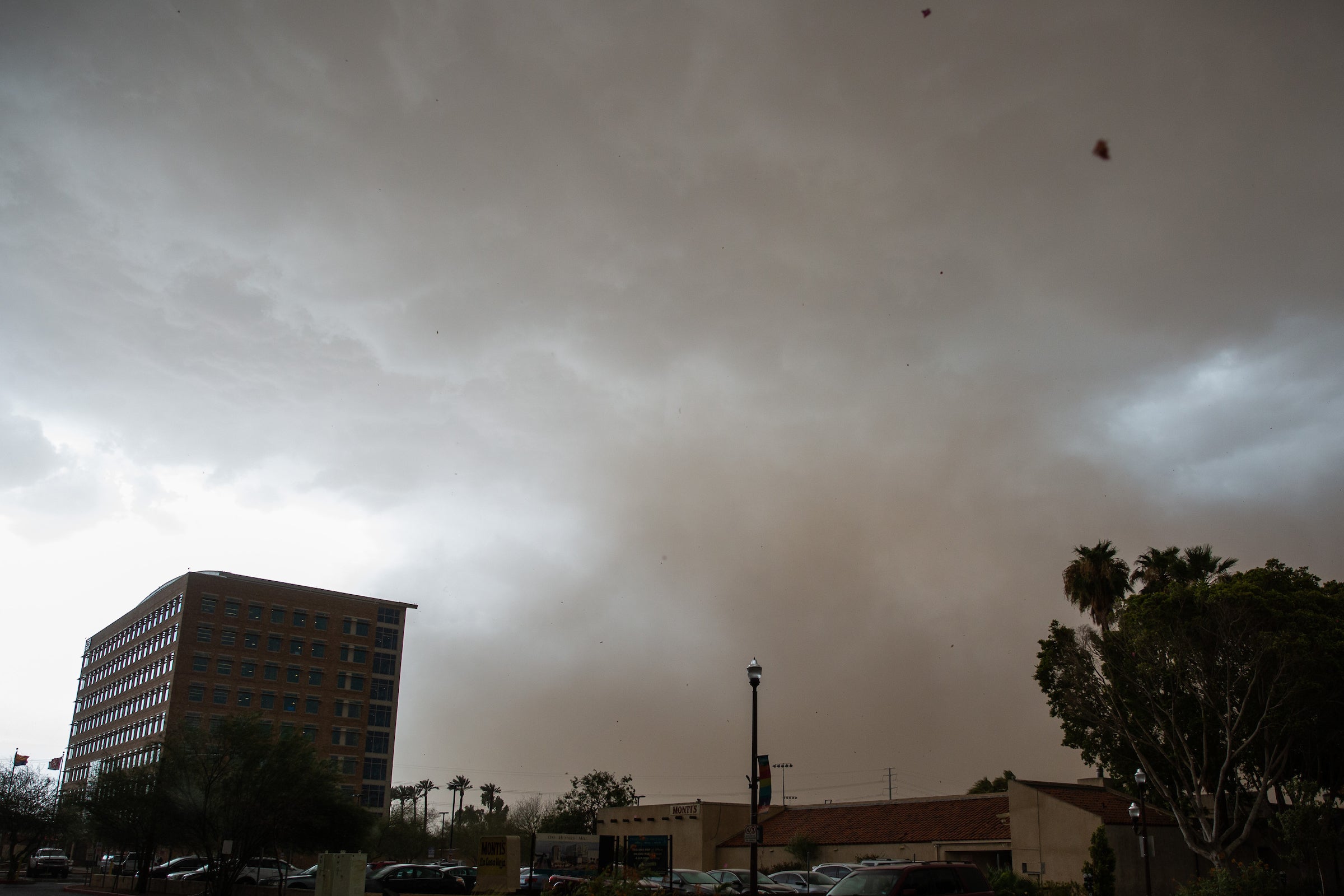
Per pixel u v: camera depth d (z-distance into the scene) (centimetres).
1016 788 4650
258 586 10262
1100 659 4322
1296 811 3778
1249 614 3881
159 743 5047
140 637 10838
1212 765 4359
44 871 6644
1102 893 3697
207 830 4578
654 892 3142
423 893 4206
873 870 2094
